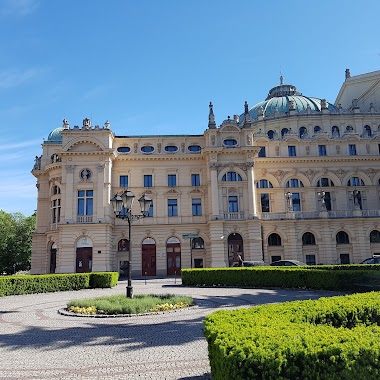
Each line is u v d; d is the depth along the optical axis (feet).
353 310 35.68
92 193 177.17
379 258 140.97
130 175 188.14
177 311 65.51
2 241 235.20
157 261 181.78
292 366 20.59
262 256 177.37
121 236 183.42
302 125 214.90
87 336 48.44
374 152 202.69
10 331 53.31
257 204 193.88
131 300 70.38
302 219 185.78
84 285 117.70
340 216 188.14
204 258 184.14
